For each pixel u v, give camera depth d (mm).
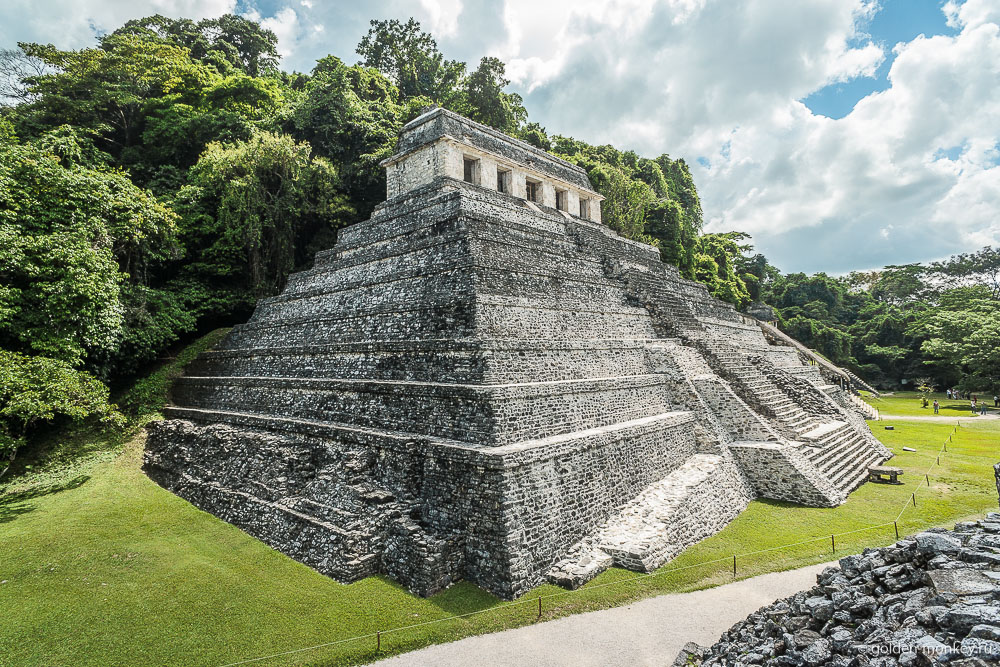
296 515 13844
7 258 17484
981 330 46219
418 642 9930
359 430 15406
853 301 84062
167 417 24438
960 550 6906
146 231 25344
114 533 14820
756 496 18562
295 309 24062
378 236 22906
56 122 34281
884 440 28656
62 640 10000
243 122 34594
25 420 17016
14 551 13711
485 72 43031
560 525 12922
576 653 9586
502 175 26938
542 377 15656
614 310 21188
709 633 10180
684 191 76000
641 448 16344
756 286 74875
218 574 12414
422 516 13227
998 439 28844
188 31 51812
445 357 15125
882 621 6383
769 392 23469
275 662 9359
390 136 37750
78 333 19516
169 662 9352
